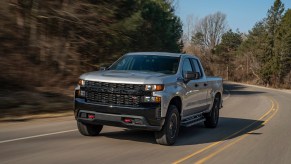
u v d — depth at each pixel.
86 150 8.00
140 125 8.19
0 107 13.33
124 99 8.25
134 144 8.88
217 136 10.95
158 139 8.78
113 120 8.27
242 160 8.16
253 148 9.49
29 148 7.89
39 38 19.22
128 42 23.44
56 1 19.33
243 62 112.19
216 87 12.16
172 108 8.75
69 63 20.67
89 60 22.06
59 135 9.49
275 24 99.44
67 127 10.76
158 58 9.75
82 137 9.37
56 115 13.35
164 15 36.28
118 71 9.21
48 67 19.73
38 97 15.98
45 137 9.14
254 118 16.19
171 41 37.50
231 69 121.06
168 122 8.63
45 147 8.05
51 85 19.03
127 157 7.64
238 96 33.94
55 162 6.92
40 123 11.34
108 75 8.54
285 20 94.56
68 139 9.04
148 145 8.87
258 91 49.22
